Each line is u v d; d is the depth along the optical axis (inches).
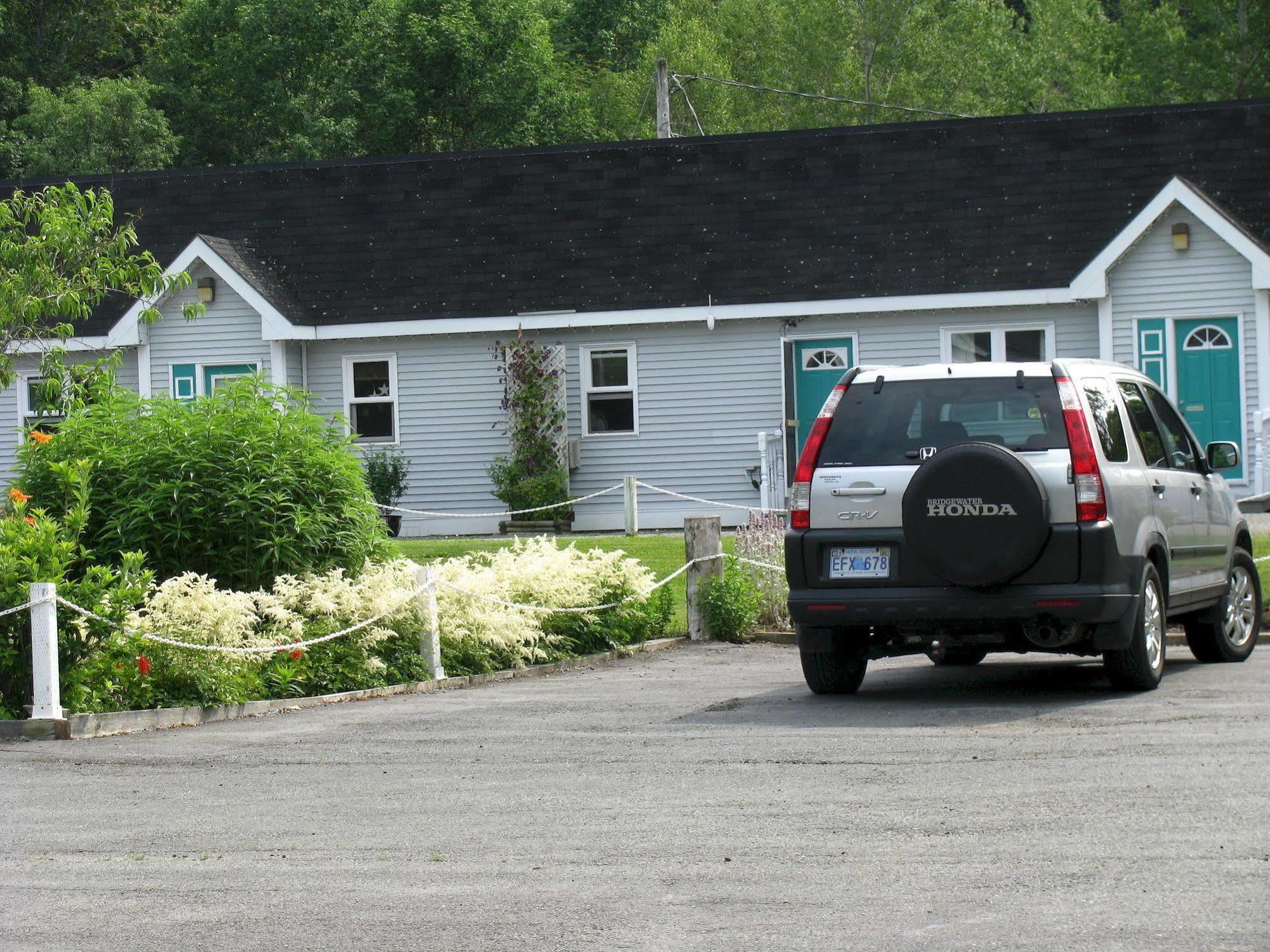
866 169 1448.1
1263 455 1233.4
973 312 1360.7
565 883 340.5
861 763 459.5
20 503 628.4
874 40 3016.7
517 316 1405.0
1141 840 359.9
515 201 1494.8
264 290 1416.1
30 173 2372.0
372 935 308.2
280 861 367.9
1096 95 3100.4
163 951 301.9
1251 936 289.7
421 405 1441.9
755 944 294.8
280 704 618.8
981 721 527.2
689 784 440.1
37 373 1466.5
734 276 1390.3
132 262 1048.8
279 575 684.7
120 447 724.0
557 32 3134.8
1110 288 1312.7
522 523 1375.5
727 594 828.6
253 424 722.8
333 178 1549.0
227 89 2635.3
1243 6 2819.9
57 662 561.0
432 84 2605.8
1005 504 553.3
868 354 1380.4
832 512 583.5
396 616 684.7
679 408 1408.7
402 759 494.0
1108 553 558.6
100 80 2662.4
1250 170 1368.1
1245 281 1284.4
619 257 1428.4
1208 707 542.9
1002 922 302.5
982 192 1407.5
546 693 646.5
